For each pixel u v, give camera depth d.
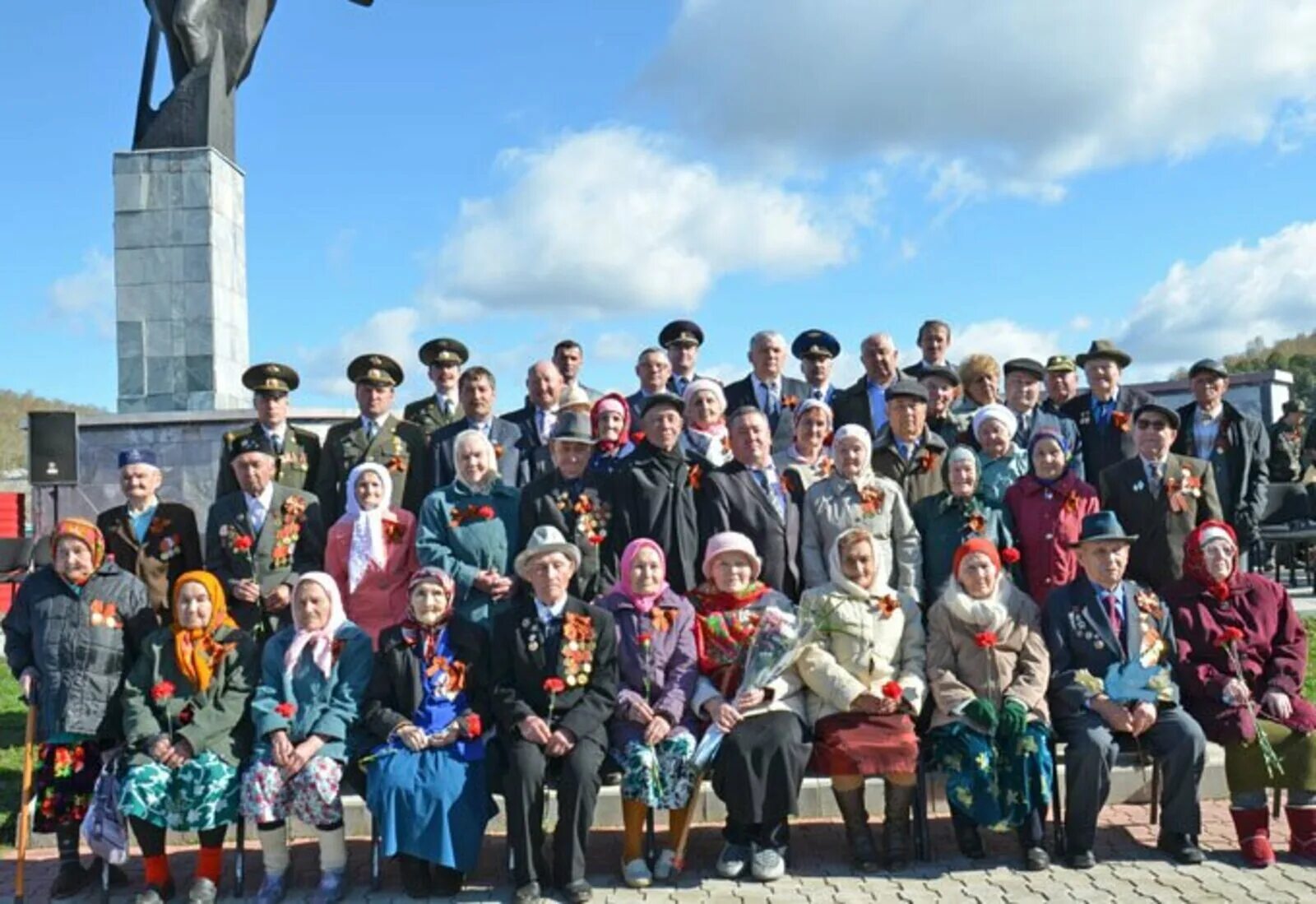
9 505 18.83
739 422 7.14
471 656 6.27
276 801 5.84
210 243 16.59
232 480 8.10
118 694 6.27
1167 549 7.45
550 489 7.19
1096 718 6.27
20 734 9.10
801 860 6.34
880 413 8.88
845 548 6.55
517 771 5.84
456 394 9.16
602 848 6.60
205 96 16.78
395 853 5.78
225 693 6.14
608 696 6.17
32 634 6.28
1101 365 8.80
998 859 6.27
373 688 6.19
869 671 6.40
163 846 6.00
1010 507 7.41
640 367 9.21
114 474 15.76
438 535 7.07
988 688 6.30
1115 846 6.46
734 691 6.36
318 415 16.14
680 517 7.07
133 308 16.58
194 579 6.23
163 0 16.81
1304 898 5.58
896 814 6.22
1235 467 8.85
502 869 6.34
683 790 6.00
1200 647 6.54
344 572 7.16
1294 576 15.61
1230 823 6.82
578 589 6.99
